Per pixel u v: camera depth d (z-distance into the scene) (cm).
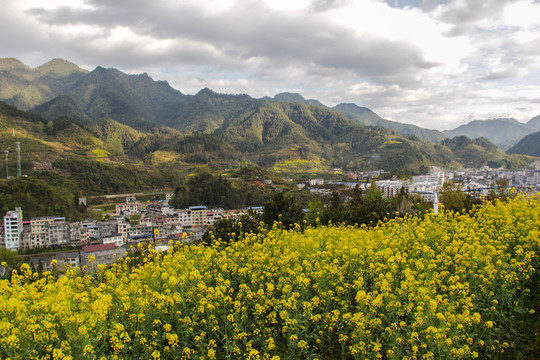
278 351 822
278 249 1259
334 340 819
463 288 849
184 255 1213
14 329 701
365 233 1544
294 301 809
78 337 718
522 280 956
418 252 1166
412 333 689
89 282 1061
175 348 787
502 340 782
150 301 851
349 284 941
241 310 866
